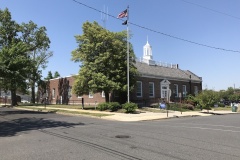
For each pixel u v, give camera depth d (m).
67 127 17.45
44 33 49.88
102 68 34.75
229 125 19.38
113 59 34.44
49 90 56.34
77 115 28.25
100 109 32.62
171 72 51.53
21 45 32.38
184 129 16.64
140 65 45.97
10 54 30.27
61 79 52.16
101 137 13.18
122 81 34.97
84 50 34.84
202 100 37.22
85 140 12.34
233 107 40.09
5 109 38.56
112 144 11.30
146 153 9.60
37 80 54.22
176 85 50.53
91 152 9.79
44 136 13.78
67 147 10.75
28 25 48.06
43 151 10.07
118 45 34.69
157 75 45.75
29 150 10.30
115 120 23.62
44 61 55.72
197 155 9.33
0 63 29.06
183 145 11.12
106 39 34.41
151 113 30.55
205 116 30.52
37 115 27.45
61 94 52.00
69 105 44.84
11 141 12.49
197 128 17.28
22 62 30.78
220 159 8.79
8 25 44.56
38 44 49.75
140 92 42.53
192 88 54.75
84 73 34.22
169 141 12.06
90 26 35.59
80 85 34.53
